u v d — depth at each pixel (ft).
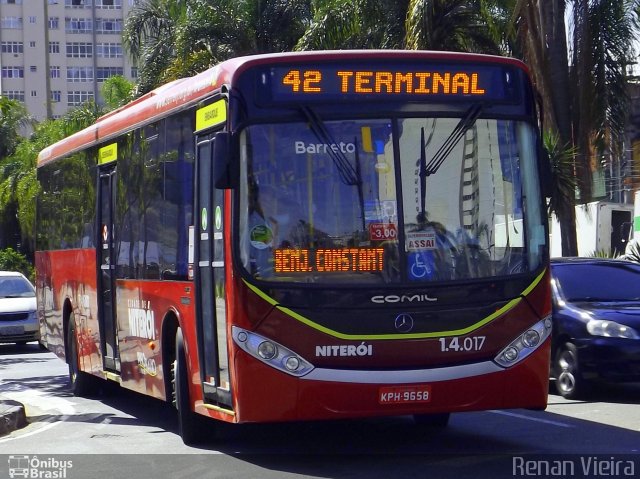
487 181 34.76
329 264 33.37
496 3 84.48
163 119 42.57
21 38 419.33
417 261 33.65
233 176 33.12
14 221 240.32
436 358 33.42
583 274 54.39
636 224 98.84
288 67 34.14
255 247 33.37
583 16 84.74
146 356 44.83
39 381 68.74
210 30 109.91
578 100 85.56
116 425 47.88
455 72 35.04
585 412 46.55
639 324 49.14
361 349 33.04
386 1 88.58
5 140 237.45
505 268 34.42
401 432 42.27
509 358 34.06
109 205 51.34
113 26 426.10
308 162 33.81
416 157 34.22
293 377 32.78
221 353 35.32
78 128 153.58
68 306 61.31
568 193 82.38
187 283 38.78
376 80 34.40
